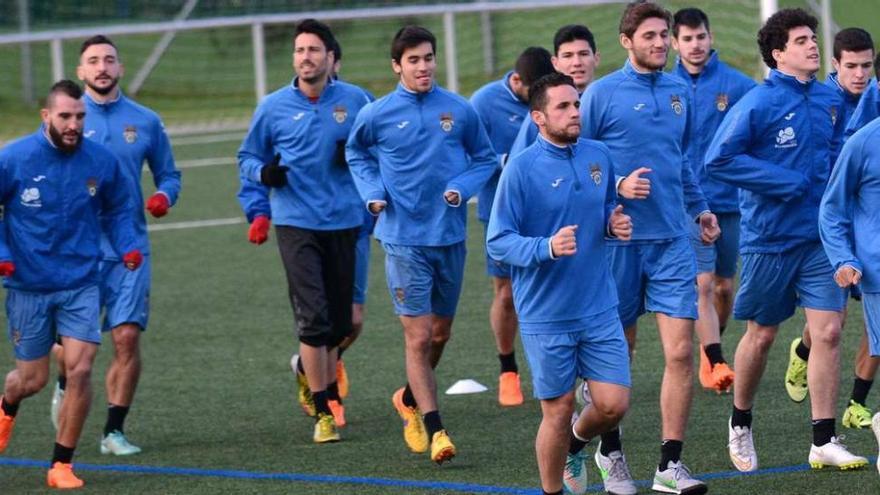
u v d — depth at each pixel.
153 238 42.59
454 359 27.31
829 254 17.34
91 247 20.30
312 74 22.48
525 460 20.25
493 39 70.19
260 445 22.08
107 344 30.48
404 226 21.16
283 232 22.69
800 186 18.53
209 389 26.06
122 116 22.89
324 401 22.16
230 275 36.94
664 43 18.75
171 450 22.05
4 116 67.44
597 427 17.17
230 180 52.62
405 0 72.19
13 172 19.73
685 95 19.05
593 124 18.89
